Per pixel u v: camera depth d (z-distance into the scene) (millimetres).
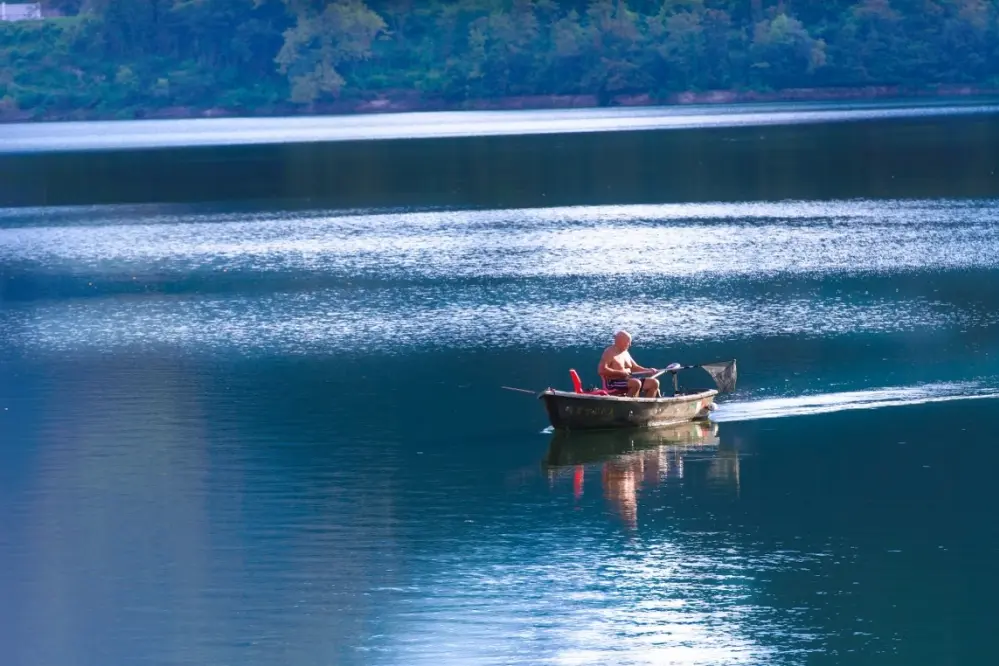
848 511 69375
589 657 53906
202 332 124562
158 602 60562
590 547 65562
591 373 102125
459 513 71062
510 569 63125
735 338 112000
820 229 187250
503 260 165500
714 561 63281
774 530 67000
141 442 86500
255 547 66938
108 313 137375
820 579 60844
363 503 73000
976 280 137000
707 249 169125
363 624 57562
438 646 55406
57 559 66125
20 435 88875
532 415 90500
